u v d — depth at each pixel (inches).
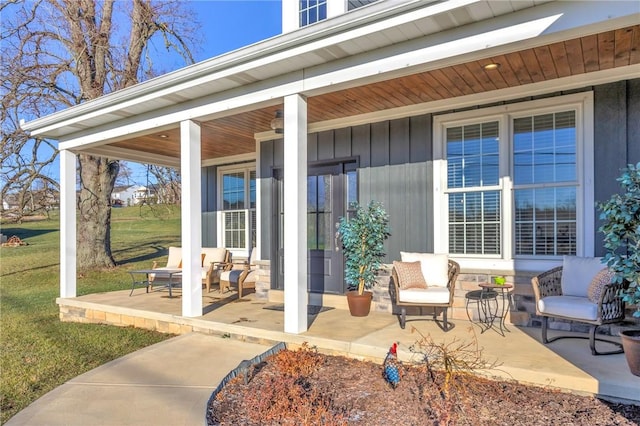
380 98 203.0
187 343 186.7
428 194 212.5
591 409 114.0
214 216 364.2
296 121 171.3
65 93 456.1
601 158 173.5
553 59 158.2
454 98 203.2
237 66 169.8
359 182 233.5
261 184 274.5
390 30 136.1
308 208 256.1
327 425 106.6
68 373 171.2
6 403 143.3
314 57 156.9
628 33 135.3
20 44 427.5
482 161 201.6
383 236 220.1
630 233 125.0
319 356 161.6
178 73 183.2
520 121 193.3
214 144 304.8
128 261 544.4
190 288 209.8
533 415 111.5
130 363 161.5
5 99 406.3
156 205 578.9
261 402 123.2
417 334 171.6
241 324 193.3
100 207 476.4
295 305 173.5
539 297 159.0
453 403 118.6
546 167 187.3
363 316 207.0
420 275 189.5
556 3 119.4
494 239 198.5
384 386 132.3
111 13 482.0
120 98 210.4
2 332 239.6
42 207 476.4
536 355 142.6
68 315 272.1
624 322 162.7
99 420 116.6
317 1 236.1
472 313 198.1
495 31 128.4
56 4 442.9
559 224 184.5
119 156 317.4
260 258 273.6
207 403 125.9
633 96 167.6
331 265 245.4
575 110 180.7
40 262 535.2
